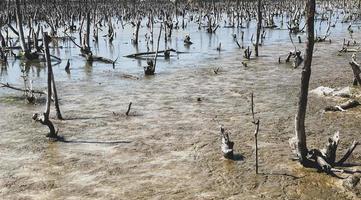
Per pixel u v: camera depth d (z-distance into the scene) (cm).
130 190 948
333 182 970
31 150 1195
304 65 999
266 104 1667
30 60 2889
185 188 953
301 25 5259
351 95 1733
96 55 3116
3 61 2752
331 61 2641
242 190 939
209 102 1714
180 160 1112
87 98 1806
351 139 1252
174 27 5178
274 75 2278
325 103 1662
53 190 953
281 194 918
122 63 2777
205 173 1030
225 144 1117
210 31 4628
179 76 2283
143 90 1952
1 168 1072
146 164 1091
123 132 1345
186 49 3394
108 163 1098
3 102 1747
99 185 975
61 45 3722
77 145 1234
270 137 1275
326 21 5775
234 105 1661
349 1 8050
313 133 1311
